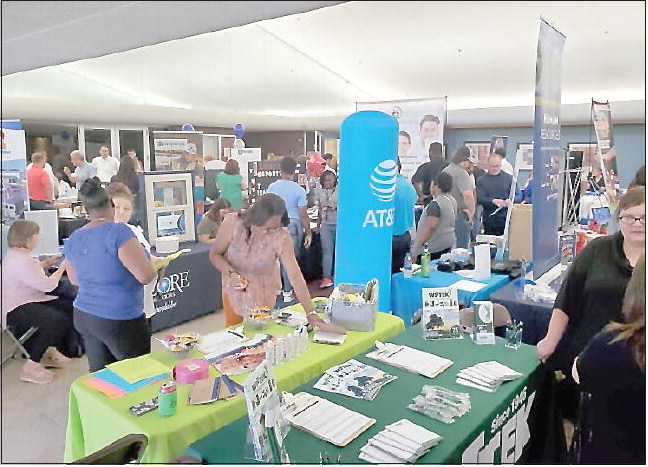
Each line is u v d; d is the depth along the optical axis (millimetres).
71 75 5102
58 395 2586
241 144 5492
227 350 1861
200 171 4059
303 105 6281
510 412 1600
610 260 1464
